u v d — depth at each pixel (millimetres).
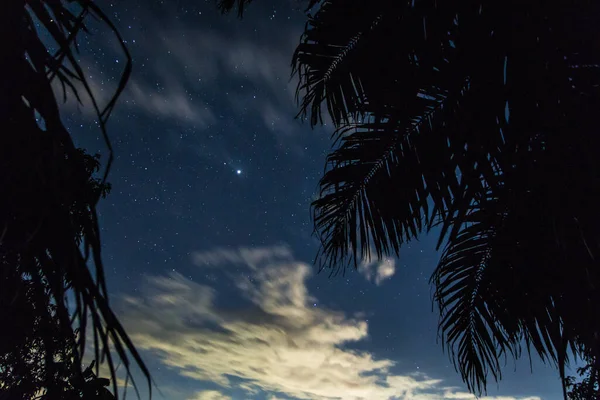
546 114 2049
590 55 1988
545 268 2311
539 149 2088
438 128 2465
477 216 2469
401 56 2391
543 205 2123
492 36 2076
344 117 2836
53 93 503
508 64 2078
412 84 2395
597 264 2070
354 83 2771
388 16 2344
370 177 2785
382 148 2693
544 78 2027
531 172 2098
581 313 2217
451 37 2189
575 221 2051
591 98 1998
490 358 2764
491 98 2141
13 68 501
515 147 2129
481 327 2744
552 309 2375
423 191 2621
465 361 2816
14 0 501
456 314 2762
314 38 2689
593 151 1996
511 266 2447
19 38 501
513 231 2342
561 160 2045
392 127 2586
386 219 2754
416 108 2494
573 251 2105
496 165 2219
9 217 506
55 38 502
